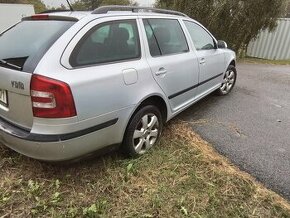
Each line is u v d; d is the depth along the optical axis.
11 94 2.60
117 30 2.97
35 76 2.36
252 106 5.35
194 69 4.16
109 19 2.91
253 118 4.75
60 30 2.63
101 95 2.65
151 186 2.89
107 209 2.59
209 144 3.77
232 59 5.74
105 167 3.10
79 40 2.59
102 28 2.82
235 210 2.62
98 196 2.74
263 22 11.71
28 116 2.53
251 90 6.52
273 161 3.42
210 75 4.81
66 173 3.02
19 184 2.84
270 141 3.94
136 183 2.92
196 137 3.94
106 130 2.80
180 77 3.82
